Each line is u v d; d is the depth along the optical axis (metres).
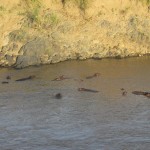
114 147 73.38
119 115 83.06
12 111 84.88
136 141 74.94
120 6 117.12
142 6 118.62
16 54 108.38
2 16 113.25
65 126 79.56
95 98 89.75
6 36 111.19
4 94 91.50
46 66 106.25
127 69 104.94
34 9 114.50
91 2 115.44
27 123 80.69
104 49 112.50
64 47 110.38
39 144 74.38
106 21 115.06
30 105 87.06
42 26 112.69
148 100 88.56
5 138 76.12
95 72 102.81
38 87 94.69
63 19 113.88
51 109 85.56
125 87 94.81
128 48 114.12
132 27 115.75
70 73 102.12
